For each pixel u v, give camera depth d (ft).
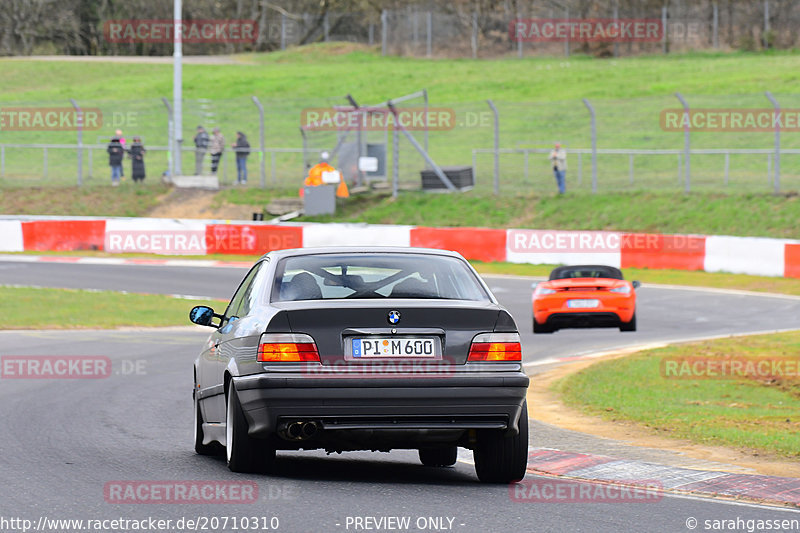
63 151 604.90
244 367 87.71
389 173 535.19
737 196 426.51
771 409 146.92
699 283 348.38
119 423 130.41
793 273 352.90
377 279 92.02
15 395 152.87
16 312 269.64
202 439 107.86
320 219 453.99
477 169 540.93
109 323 256.93
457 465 108.99
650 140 574.97
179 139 494.59
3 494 84.99
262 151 492.95
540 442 122.31
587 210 440.04
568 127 618.44
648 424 136.15
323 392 83.82
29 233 427.74
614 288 240.32
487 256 398.83
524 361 207.31
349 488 88.22
